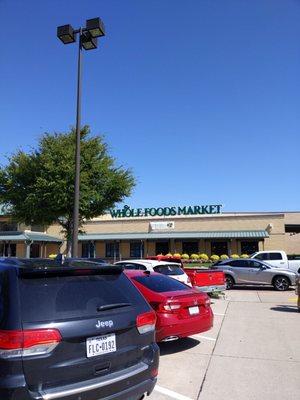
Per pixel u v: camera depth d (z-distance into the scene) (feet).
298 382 21.07
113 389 13.93
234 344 29.04
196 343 29.30
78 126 50.37
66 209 75.15
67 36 49.93
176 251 147.74
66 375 13.07
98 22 49.42
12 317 12.79
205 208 150.92
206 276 52.47
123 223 155.43
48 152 74.28
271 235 142.82
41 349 12.75
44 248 152.76
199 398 18.97
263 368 23.40
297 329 34.32
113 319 14.52
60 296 13.98
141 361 15.40
